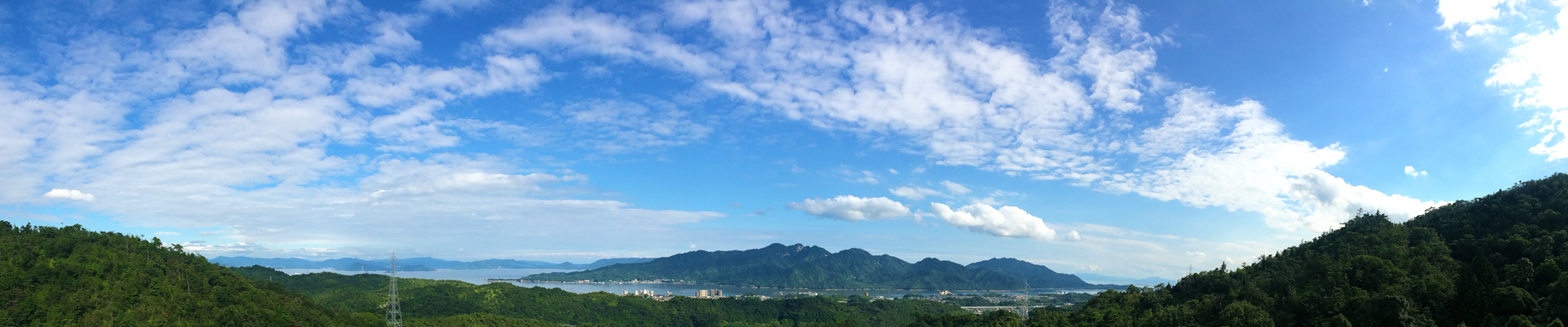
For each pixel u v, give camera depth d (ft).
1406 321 405.18
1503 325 391.86
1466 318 414.82
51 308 491.31
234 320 565.94
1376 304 425.69
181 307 545.85
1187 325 516.32
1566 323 366.84
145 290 547.08
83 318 488.85
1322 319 440.86
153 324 506.07
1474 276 434.71
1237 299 541.34
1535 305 399.03
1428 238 575.38
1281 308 497.46
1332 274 506.89
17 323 471.62
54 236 598.75
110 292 526.16
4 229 581.94
